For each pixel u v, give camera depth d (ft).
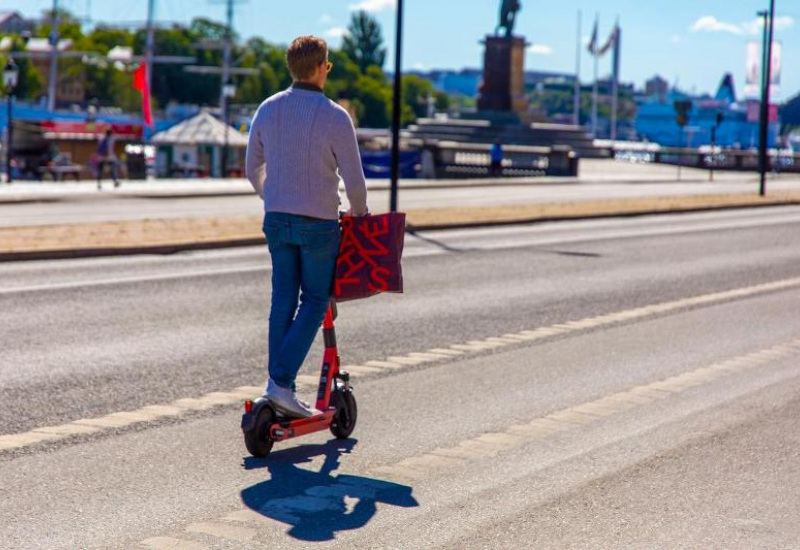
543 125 277.64
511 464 18.33
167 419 20.97
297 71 18.35
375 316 34.99
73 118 352.90
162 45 599.98
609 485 17.21
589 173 204.95
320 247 18.16
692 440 20.20
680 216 95.71
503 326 33.65
